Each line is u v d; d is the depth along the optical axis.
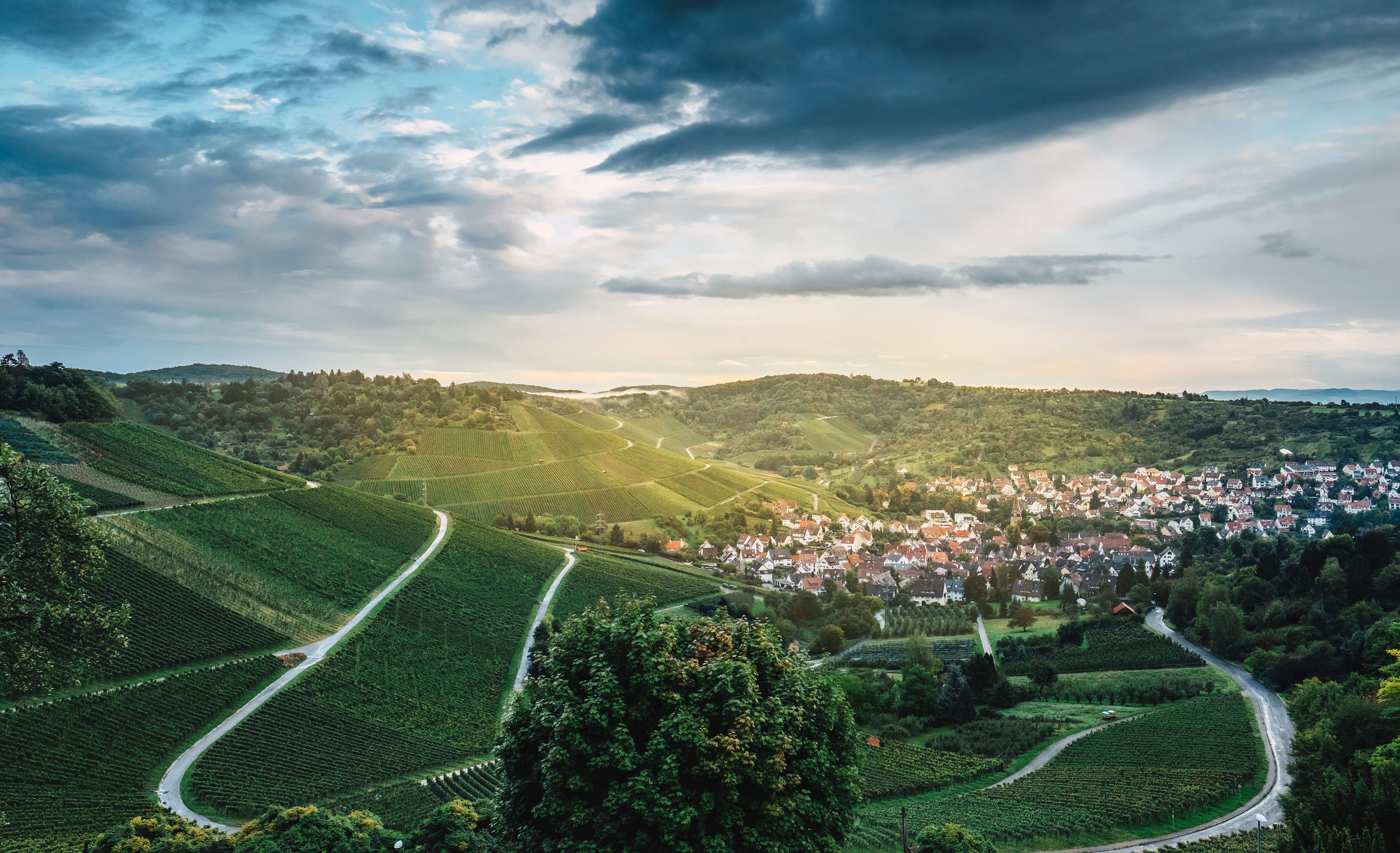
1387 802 44.62
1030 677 119.00
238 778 80.62
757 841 29.16
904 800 78.19
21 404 155.75
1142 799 72.06
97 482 140.00
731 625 35.59
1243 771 78.25
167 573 116.44
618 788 29.03
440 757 94.62
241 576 126.12
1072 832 65.25
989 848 51.16
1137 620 152.50
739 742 28.86
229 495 156.38
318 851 44.94
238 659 106.69
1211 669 119.81
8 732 77.12
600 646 32.97
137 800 73.94
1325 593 124.31
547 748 30.53
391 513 181.75
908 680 108.94
